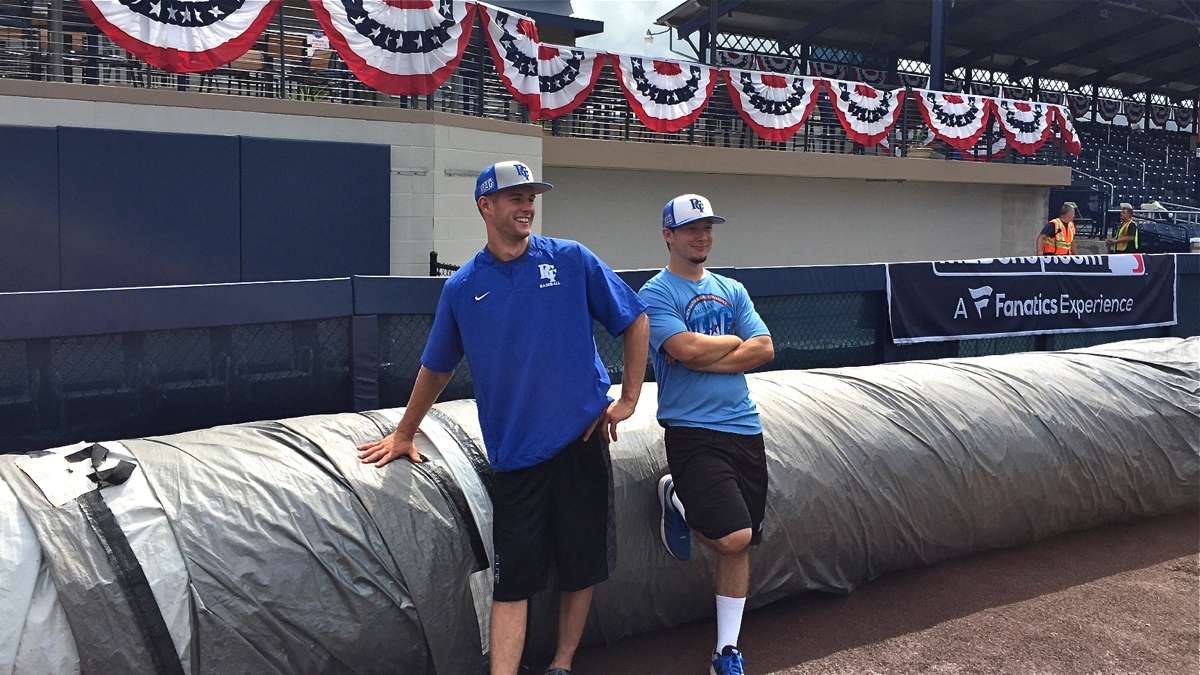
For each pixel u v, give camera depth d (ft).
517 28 32.91
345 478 10.09
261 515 9.43
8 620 8.14
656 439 11.97
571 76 37.35
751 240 47.78
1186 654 11.48
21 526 8.70
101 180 24.57
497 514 9.76
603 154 40.91
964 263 22.90
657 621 11.78
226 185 26.18
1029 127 53.26
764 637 11.91
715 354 10.25
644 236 44.47
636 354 9.91
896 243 52.70
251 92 30.81
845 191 50.49
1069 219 41.88
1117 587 13.52
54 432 13.04
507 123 32.53
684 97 40.88
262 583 9.06
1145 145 96.07
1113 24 74.49
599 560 9.89
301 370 15.02
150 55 25.11
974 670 11.07
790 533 12.09
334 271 27.99
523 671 10.94
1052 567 14.29
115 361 13.42
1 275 23.79
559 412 9.43
